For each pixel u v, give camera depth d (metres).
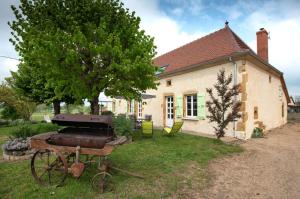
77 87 7.63
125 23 8.14
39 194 3.99
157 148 7.76
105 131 5.05
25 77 12.38
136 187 4.45
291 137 11.71
